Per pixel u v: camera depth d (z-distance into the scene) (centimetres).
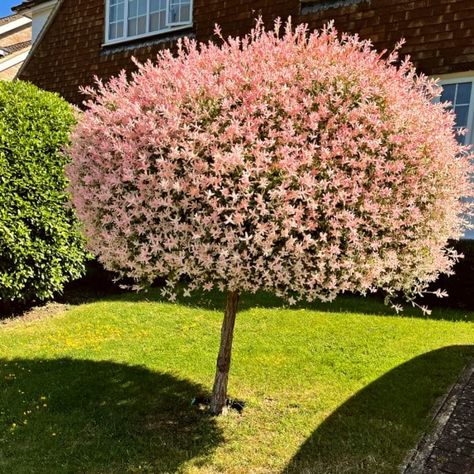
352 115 279
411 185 285
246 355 455
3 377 427
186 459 308
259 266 264
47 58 1098
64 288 737
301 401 375
